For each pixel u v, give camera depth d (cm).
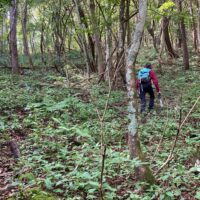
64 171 614
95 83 1678
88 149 714
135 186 562
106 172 607
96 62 2211
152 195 540
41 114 1052
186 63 2289
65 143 809
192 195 549
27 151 739
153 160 676
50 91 1442
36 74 2102
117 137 873
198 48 2816
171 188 554
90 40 2256
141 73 1211
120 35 1474
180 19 2169
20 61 2769
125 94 1494
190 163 691
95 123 993
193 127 983
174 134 905
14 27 2109
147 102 1423
